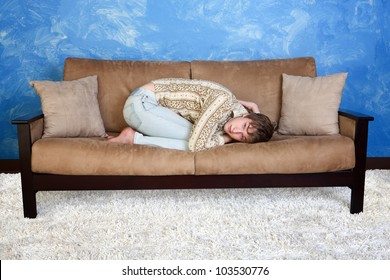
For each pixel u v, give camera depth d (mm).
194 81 2473
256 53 3193
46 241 1957
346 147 2238
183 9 3137
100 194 2586
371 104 3254
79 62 2758
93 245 1916
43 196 2555
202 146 2213
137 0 3109
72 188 2211
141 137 2311
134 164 2160
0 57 3109
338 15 3166
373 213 2297
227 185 2238
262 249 1878
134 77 2756
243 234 2023
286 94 2680
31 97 3168
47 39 3115
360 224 2150
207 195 2566
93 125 2523
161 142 2305
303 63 2822
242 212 2289
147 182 2215
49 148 2160
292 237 1992
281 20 3164
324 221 2174
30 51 3119
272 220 2172
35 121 2270
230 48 3186
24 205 2217
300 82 2666
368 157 3289
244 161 2176
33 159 2168
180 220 2182
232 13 3150
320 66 3217
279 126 2689
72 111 2441
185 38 3166
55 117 2383
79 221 2170
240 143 2258
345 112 2459
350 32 3184
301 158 2197
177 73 2785
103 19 3117
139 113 2396
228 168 2184
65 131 2402
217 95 2273
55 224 2146
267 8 3150
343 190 2662
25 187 2203
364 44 3197
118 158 2158
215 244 1913
